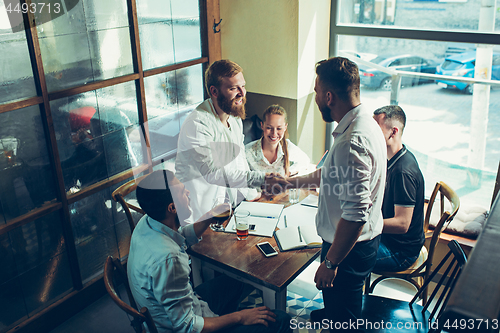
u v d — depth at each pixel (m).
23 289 2.15
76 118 2.24
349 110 1.52
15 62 1.92
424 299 2.11
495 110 2.59
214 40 3.05
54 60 2.08
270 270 1.70
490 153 2.69
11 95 1.93
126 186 2.21
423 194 2.06
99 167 2.42
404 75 2.87
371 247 1.64
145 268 1.40
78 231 2.37
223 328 1.54
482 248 0.42
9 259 2.06
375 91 3.03
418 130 2.94
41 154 2.12
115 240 2.62
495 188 2.38
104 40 2.30
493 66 2.59
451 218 1.99
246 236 1.93
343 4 2.93
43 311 2.25
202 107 2.15
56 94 2.09
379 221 1.65
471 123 2.70
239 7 2.95
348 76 1.48
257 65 3.04
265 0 2.81
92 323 2.35
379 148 1.52
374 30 2.84
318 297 2.49
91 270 2.50
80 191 2.33
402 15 2.71
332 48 3.08
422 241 2.13
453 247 1.53
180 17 2.74
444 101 2.77
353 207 1.45
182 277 1.43
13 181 2.02
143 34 2.51
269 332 1.58
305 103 3.04
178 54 2.80
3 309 2.08
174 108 2.85
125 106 2.50
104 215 2.51
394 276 2.14
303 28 2.78
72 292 2.39
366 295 1.84
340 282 1.66
